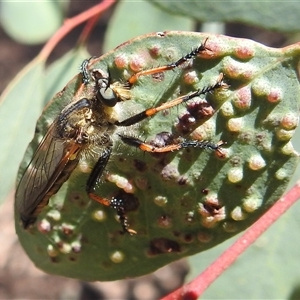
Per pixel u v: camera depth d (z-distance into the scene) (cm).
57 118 9
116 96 9
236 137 8
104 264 9
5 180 10
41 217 10
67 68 12
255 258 10
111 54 9
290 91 8
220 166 9
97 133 10
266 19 9
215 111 8
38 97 11
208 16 9
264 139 8
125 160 9
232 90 8
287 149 8
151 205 9
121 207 9
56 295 23
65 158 10
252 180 8
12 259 24
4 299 23
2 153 11
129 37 13
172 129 9
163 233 9
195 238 9
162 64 9
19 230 10
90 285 23
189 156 9
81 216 9
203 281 9
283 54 8
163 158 9
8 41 31
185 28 13
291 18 9
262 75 8
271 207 9
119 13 13
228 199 9
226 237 9
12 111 11
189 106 9
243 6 9
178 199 9
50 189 9
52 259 10
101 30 29
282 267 10
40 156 10
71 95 9
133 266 9
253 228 9
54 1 14
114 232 9
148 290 23
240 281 10
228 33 24
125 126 9
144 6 13
